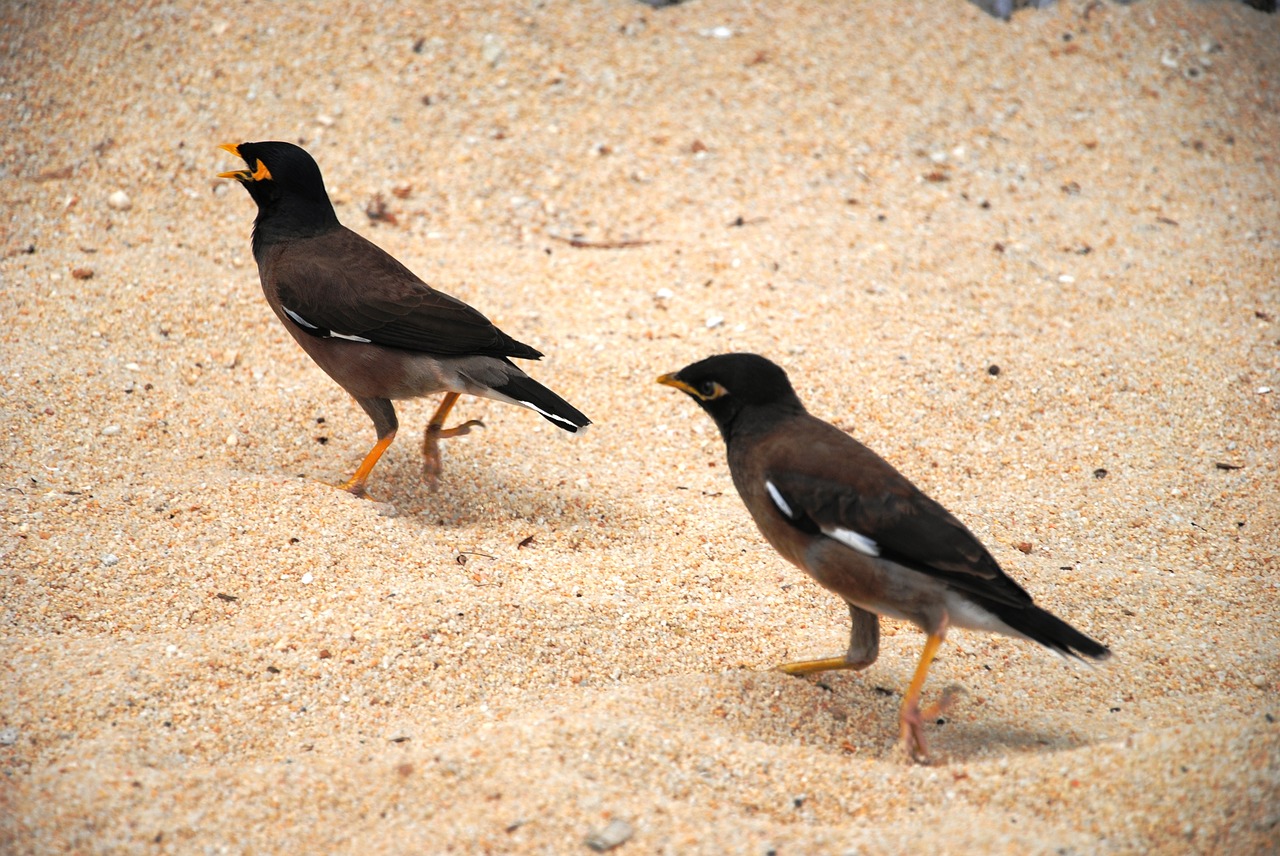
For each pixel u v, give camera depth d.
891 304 13.70
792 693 8.17
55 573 8.88
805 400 12.12
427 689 8.02
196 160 14.88
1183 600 9.55
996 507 10.96
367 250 10.70
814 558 7.87
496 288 13.70
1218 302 13.86
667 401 12.34
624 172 15.68
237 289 13.24
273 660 8.06
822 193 15.56
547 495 10.94
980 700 8.31
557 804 6.52
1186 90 17.72
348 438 11.52
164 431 11.16
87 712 7.45
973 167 16.23
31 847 6.25
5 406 10.98
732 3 18.27
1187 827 6.34
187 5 16.58
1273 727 6.97
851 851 6.24
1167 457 11.63
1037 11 18.69
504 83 16.55
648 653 8.72
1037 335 13.30
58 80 15.49
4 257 13.17
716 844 6.29
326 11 16.80
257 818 6.57
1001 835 6.33
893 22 18.20
